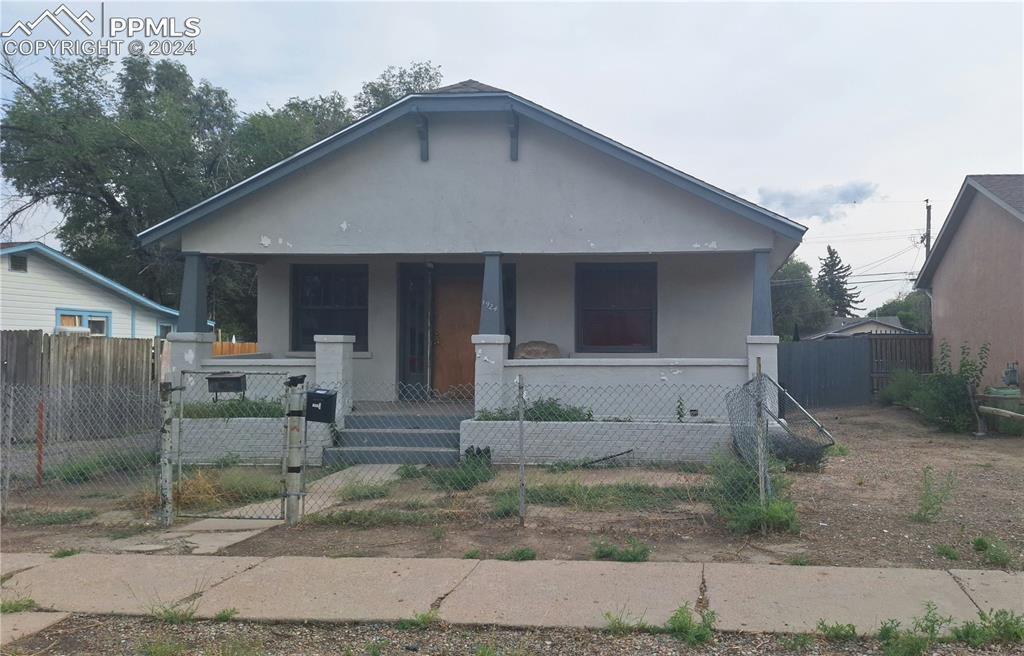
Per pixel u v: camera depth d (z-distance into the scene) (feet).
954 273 65.92
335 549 21.85
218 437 35.73
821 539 21.77
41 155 77.61
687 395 35.99
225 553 21.71
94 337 49.08
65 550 22.16
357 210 38.88
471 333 46.01
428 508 26.05
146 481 31.83
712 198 36.11
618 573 19.03
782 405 57.11
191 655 15.21
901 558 20.03
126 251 87.92
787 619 15.97
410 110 37.50
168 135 78.84
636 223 37.35
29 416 42.73
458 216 38.32
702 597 17.29
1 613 17.39
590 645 15.20
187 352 38.75
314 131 92.68
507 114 37.65
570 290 44.37
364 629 16.28
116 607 17.62
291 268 46.11
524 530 23.15
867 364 70.38
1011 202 53.31
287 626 16.53
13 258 59.06
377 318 45.44
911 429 51.19
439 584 18.54
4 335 44.21
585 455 34.30
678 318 43.65
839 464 35.94
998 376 56.90
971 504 26.48
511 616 16.51
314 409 26.18
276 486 29.66
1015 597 17.03
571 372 36.60
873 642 15.06
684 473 31.42
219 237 39.47
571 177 37.73
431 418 37.70
